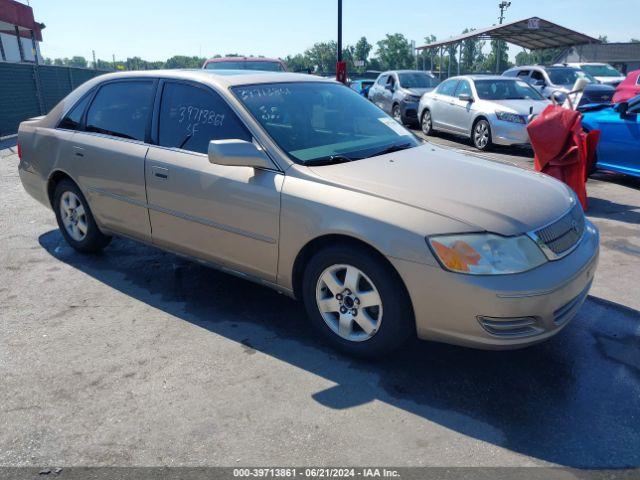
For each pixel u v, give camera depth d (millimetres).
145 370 3213
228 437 2648
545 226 2990
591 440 2635
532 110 10562
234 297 4211
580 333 3658
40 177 5105
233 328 3727
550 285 2830
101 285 4438
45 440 2629
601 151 8117
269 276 3572
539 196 3242
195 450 2561
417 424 2744
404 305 3025
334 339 3363
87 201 4703
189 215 3879
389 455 2529
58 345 3494
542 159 6297
